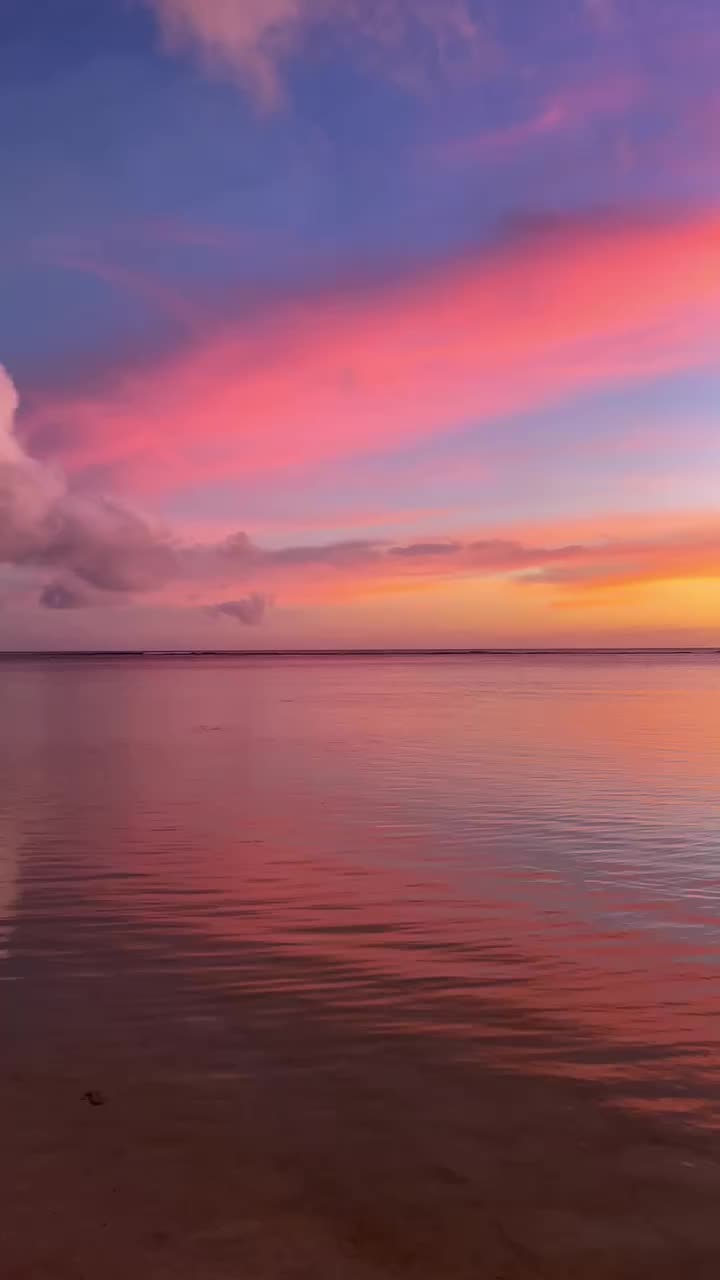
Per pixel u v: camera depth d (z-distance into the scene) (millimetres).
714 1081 5051
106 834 11961
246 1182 4039
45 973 6812
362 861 10430
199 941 7559
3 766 18828
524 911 8461
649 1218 3785
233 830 12219
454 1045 5527
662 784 16078
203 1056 5371
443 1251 3578
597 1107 4746
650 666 120812
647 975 6777
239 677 78938
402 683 63562
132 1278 3396
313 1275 3428
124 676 82000
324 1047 5500
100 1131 4484
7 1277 3389
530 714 33094
